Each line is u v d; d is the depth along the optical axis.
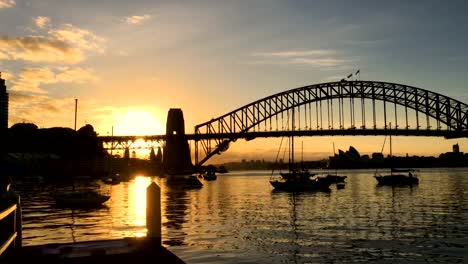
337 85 197.00
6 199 11.84
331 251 30.91
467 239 35.41
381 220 48.38
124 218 51.62
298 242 34.38
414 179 131.88
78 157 192.00
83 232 40.50
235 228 42.62
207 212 59.12
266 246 32.81
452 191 102.25
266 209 62.53
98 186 126.50
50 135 187.62
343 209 61.50
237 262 27.62
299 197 87.56
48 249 11.75
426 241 34.59
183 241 35.22
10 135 180.12
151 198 13.59
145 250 11.67
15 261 10.74
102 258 10.87
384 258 28.77
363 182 161.38
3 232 11.66
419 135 195.88
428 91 193.62
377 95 194.75
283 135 199.38
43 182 152.50
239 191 113.31
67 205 66.50
